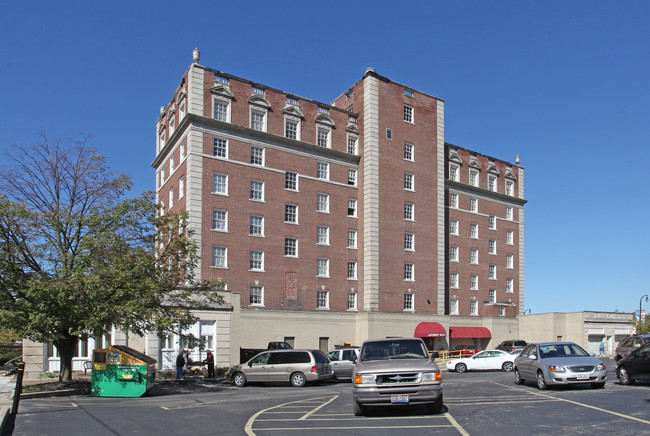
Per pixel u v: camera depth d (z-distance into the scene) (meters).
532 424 14.25
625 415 15.34
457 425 14.26
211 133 48.16
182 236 30.36
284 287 50.28
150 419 17.03
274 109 52.44
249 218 49.16
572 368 22.31
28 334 24.73
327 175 55.19
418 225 59.62
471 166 69.69
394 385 15.38
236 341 38.53
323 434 13.52
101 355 24.81
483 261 68.94
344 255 55.06
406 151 60.12
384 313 54.69
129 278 26.52
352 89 60.81
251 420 16.52
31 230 26.45
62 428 15.48
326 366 31.36
